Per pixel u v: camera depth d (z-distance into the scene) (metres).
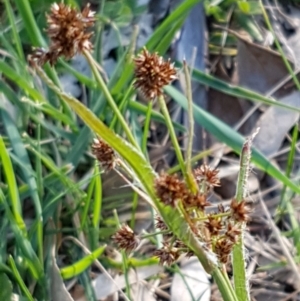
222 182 0.19
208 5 0.22
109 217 0.18
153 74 0.09
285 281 0.17
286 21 0.23
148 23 0.22
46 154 0.18
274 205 0.19
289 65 0.21
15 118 0.19
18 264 0.16
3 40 0.19
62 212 0.18
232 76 0.22
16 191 0.16
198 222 0.10
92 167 0.18
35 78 0.19
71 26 0.08
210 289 0.17
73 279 0.17
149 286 0.17
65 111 0.19
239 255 0.11
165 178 0.09
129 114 0.19
